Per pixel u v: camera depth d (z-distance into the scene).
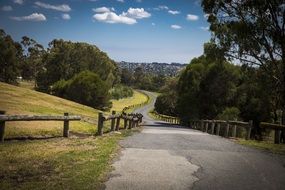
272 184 9.38
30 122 20.58
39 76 108.25
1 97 36.91
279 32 27.09
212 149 14.95
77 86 77.75
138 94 198.38
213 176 9.98
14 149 12.74
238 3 29.67
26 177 9.17
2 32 100.50
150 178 9.52
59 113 32.41
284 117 29.20
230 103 49.75
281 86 30.17
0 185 8.33
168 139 18.39
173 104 106.88
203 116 53.62
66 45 104.62
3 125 13.80
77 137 17.70
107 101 81.75
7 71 98.88
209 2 30.89
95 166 10.61
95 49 111.62
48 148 13.41
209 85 51.44
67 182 8.80
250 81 35.03
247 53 31.36
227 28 32.25
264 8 27.20
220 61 34.66
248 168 11.23
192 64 58.69
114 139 17.39
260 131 46.12
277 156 13.83
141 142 16.55
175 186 8.85
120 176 9.61
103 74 113.62
